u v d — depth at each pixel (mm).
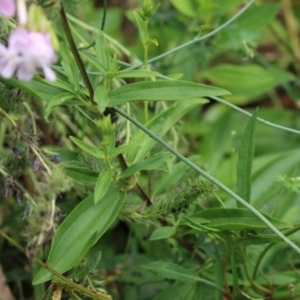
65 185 777
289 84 1201
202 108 1264
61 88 793
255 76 1125
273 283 873
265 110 1167
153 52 1138
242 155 832
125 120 884
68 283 800
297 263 940
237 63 1334
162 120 865
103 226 799
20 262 973
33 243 782
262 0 1329
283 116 1161
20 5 711
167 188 916
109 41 999
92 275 852
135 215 840
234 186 1000
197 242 876
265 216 822
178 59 1120
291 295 866
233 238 842
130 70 786
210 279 890
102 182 782
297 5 1344
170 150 810
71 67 782
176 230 858
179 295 874
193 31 1063
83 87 809
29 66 708
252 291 881
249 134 828
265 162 990
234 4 1075
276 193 957
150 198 886
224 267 854
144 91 790
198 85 790
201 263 915
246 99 1257
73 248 794
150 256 943
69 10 808
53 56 713
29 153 824
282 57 1303
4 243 969
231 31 1049
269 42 1331
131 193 893
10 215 955
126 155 846
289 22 1272
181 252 907
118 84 924
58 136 978
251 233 833
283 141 1153
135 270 939
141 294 960
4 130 950
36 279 790
